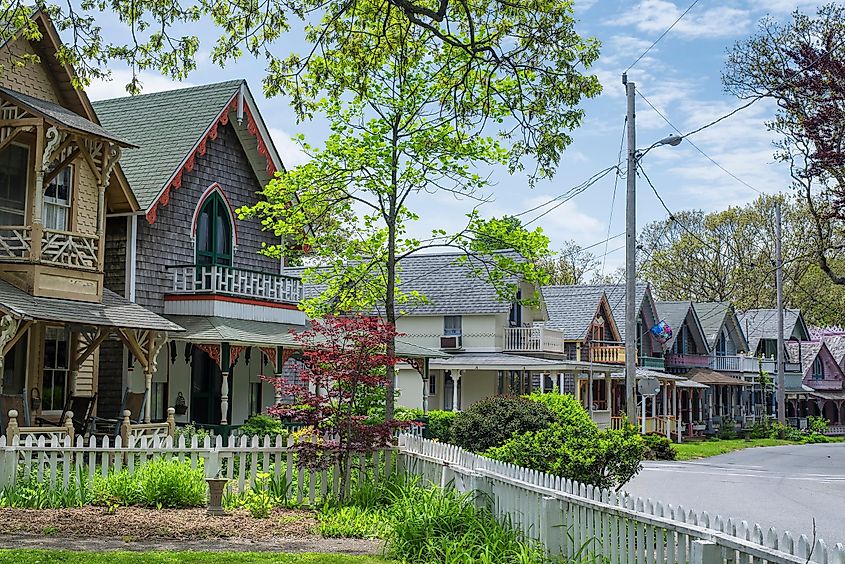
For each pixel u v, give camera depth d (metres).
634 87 26.95
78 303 20.66
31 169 21.52
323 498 15.97
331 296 23.16
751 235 83.00
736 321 71.25
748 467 33.03
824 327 92.88
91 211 23.39
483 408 21.88
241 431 24.36
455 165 21.11
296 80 15.99
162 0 14.70
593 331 53.75
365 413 21.08
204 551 11.95
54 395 22.30
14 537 12.48
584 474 15.31
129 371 25.05
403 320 46.81
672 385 56.16
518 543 11.65
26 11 15.55
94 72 15.67
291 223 22.38
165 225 26.00
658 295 87.69
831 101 27.39
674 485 25.00
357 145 21.20
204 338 24.25
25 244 19.86
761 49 28.20
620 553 9.79
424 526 12.27
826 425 74.19
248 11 14.85
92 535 12.88
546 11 15.54
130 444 16.05
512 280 45.06
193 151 26.06
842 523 17.91
